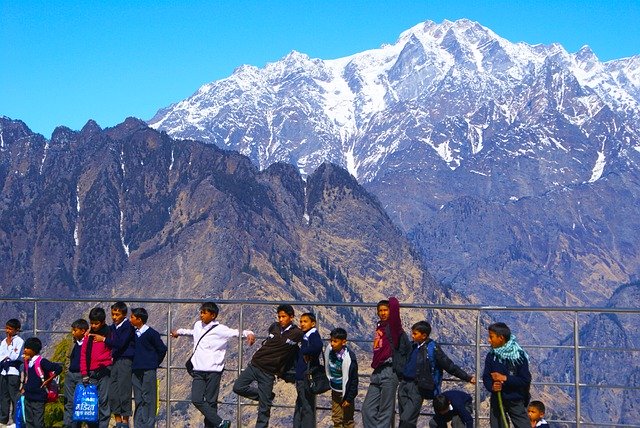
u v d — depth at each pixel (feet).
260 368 70.08
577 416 70.59
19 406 73.56
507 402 63.41
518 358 63.36
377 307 69.05
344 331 68.44
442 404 66.28
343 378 67.82
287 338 69.82
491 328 63.93
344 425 68.74
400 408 67.00
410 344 67.05
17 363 77.82
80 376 72.95
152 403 71.51
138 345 71.72
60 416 89.30
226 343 72.59
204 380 71.72
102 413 71.82
